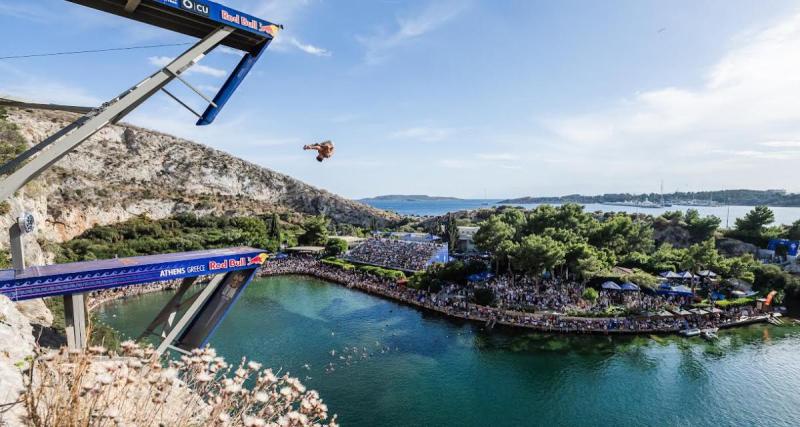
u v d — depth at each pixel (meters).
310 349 43.56
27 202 56.88
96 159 137.00
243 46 13.91
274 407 6.16
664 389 35.34
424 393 34.72
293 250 107.50
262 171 196.62
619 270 64.88
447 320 53.44
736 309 53.53
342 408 32.41
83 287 16.22
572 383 36.44
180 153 168.75
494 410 32.28
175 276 18.47
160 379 5.65
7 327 8.40
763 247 88.56
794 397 34.00
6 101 12.02
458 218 164.50
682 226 102.50
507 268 67.31
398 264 80.75
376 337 47.44
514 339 46.31
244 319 54.06
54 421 4.48
